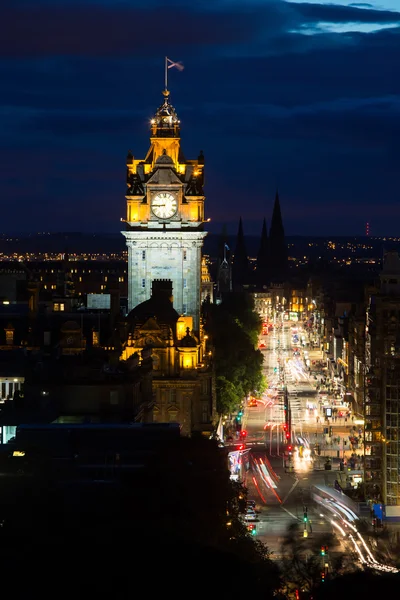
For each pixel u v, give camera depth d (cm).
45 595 11362
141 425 18825
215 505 17238
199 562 11731
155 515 16012
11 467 16825
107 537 12738
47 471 16950
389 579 11056
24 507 15262
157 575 11544
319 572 13000
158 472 17125
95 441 18162
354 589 11025
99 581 11412
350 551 19538
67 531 13475
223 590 11494
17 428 18700
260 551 17188
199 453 18250
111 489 16738
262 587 11781
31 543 12462
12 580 11425
